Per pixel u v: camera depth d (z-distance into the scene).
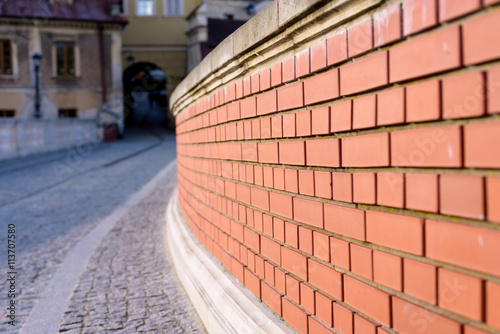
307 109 2.38
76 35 30.73
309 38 2.29
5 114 30.16
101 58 31.23
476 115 1.38
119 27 31.38
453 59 1.45
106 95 31.45
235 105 3.46
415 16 1.59
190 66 33.91
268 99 2.83
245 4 27.42
